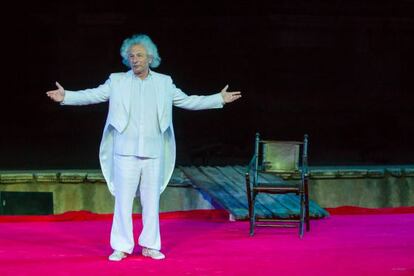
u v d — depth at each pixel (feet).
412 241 60.64
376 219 71.77
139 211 76.64
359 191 82.53
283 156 64.80
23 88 149.59
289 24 149.18
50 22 147.23
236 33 149.69
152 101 52.47
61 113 150.41
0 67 148.87
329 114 152.15
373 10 148.97
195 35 149.18
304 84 152.15
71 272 49.65
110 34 147.02
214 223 69.72
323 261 52.85
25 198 78.33
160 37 148.25
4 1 146.10
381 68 151.74
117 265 51.57
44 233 64.44
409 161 136.67
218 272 49.57
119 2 145.59
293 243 59.67
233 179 79.82
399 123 151.12
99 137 149.69
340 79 151.94
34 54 148.25
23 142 146.00
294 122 151.94
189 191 79.00
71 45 147.43
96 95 52.49
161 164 53.16
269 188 62.28
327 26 149.89
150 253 53.67
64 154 138.21
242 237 62.28
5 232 64.85
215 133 150.51
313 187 81.71
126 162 52.29
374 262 52.60
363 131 150.61
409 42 151.43
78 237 62.69
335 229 66.08
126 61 52.80
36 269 50.55
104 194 80.53
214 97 53.88
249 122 151.64
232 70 151.02
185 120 151.23
